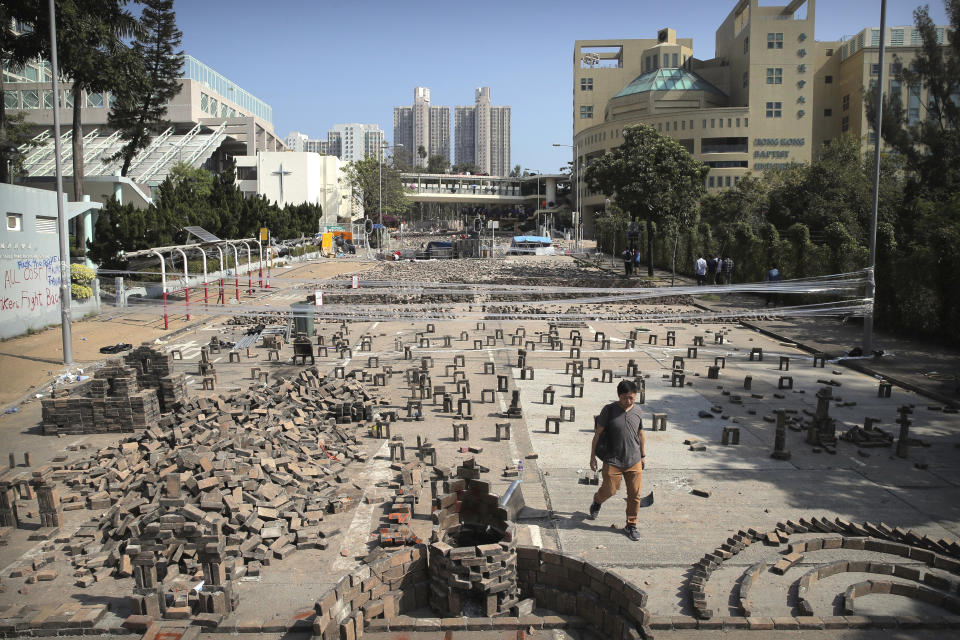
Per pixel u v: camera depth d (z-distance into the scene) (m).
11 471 9.73
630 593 5.75
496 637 5.92
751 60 81.12
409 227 146.75
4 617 6.11
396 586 6.34
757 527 7.91
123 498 8.20
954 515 8.22
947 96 29.52
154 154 63.41
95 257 30.28
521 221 136.88
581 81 104.56
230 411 11.05
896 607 6.29
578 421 12.25
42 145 60.03
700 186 40.97
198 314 26.14
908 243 22.50
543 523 8.05
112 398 11.70
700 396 13.92
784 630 5.94
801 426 11.62
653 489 9.05
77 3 26.80
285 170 76.69
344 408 12.12
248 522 7.34
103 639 5.92
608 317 26.02
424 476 9.39
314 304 25.50
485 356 18.42
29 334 20.91
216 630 5.97
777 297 28.62
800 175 43.38
